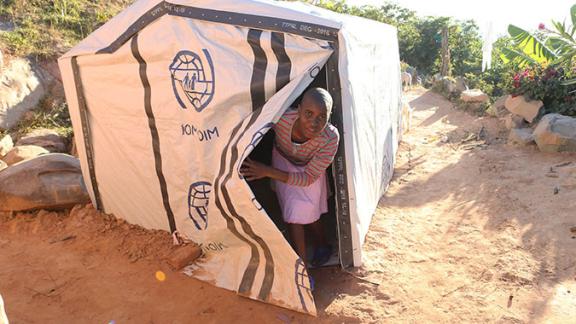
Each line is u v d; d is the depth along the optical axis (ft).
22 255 13.84
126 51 13.57
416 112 39.81
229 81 12.34
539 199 18.02
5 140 22.36
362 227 13.71
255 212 11.12
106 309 11.55
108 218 15.90
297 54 11.72
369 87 15.62
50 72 28.96
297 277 11.48
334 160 12.34
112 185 15.47
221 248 13.12
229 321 11.25
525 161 22.82
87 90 14.84
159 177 14.20
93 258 13.80
